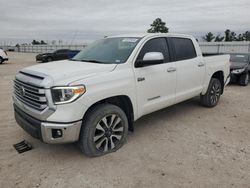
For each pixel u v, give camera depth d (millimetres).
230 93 8469
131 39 4449
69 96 3180
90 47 5008
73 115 3221
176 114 5766
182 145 4109
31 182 3078
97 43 5039
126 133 3979
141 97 4121
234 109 6281
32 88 3348
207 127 4957
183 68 4941
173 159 3645
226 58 6555
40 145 4074
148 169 3373
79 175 3232
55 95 3166
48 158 3662
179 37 5078
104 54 4375
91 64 3934
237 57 10703
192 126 5000
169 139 4352
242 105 6719
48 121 3207
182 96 5070
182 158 3674
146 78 4145
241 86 10109
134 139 4340
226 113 5910
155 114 5754
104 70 3656
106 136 3723
